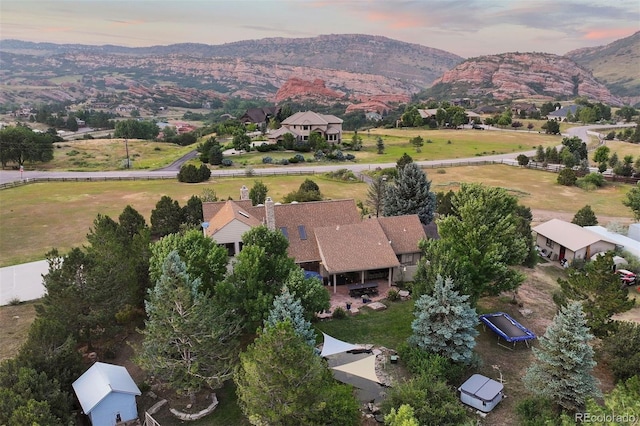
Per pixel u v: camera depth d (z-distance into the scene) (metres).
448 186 99.94
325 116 168.25
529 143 167.88
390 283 49.06
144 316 42.22
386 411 28.09
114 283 36.31
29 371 26.61
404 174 63.91
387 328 40.62
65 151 150.25
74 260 34.81
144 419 29.56
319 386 25.19
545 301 47.53
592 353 28.80
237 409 30.45
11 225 71.81
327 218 53.22
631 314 44.59
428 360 32.81
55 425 24.73
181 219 62.88
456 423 27.22
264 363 24.05
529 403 29.02
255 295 34.97
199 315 29.08
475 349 37.84
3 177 109.12
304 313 35.25
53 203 85.00
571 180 101.69
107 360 35.88
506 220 44.97
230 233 47.03
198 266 38.06
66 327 33.84
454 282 36.97
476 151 149.50
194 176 101.81
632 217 79.31
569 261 57.25
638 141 168.25
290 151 143.12
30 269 54.09
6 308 44.19
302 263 49.53
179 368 29.19
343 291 48.03
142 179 107.06
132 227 57.34
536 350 30.58
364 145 158.38
